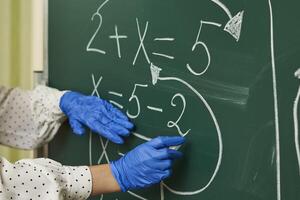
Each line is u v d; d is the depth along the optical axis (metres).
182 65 0.85
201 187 0.83
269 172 0.71
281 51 0.69
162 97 0.90
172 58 0.87
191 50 0.83
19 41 1.61
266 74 0.71
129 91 0.98
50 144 1.24
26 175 0.80
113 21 1.01
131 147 0.98
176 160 0.88
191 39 0.83
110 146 1.04
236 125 0.76
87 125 1.02
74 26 1.12
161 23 0.89
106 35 1.03
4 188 0.77
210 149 0.81
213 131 0.80
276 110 0.70
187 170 0.86
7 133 1.18
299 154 0.67
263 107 0.72
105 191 0.88
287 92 0.68
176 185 0.88
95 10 1.06
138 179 0.86
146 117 0.94
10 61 1.62
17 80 1.63
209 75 0.80
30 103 1.18
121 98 1.00
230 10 0.76
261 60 0.71
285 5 0.68
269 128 0.71
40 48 1.24
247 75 0.74
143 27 0.93
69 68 1.15
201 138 0.82
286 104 0.68
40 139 1.18
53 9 1.18
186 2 0.83
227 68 0.77
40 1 1.23
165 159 0.83
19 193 0.79
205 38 0.80
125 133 0.95
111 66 1.02
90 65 1.09
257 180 0.73
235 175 0.77
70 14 1.13
